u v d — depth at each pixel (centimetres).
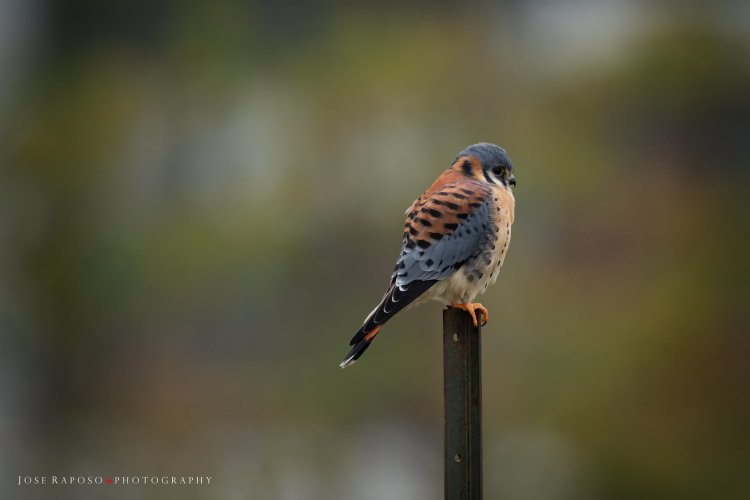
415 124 1508
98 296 1500
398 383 1366
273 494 1239
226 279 1445
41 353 1505
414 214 715
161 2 1708
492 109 1546
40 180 1564
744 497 1211
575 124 1565
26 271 1528
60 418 1484
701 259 1389
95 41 1711
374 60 1543
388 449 1328
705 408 1271
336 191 1461
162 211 1555
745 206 1488
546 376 1308
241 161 1564
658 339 1298
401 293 686
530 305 1362
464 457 544
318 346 1409
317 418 1360
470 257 702
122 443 1387
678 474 1222
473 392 544
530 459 1259
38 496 1276
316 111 1515
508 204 728
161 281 1467
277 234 1436
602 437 1252
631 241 1465
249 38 1670
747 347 1299
